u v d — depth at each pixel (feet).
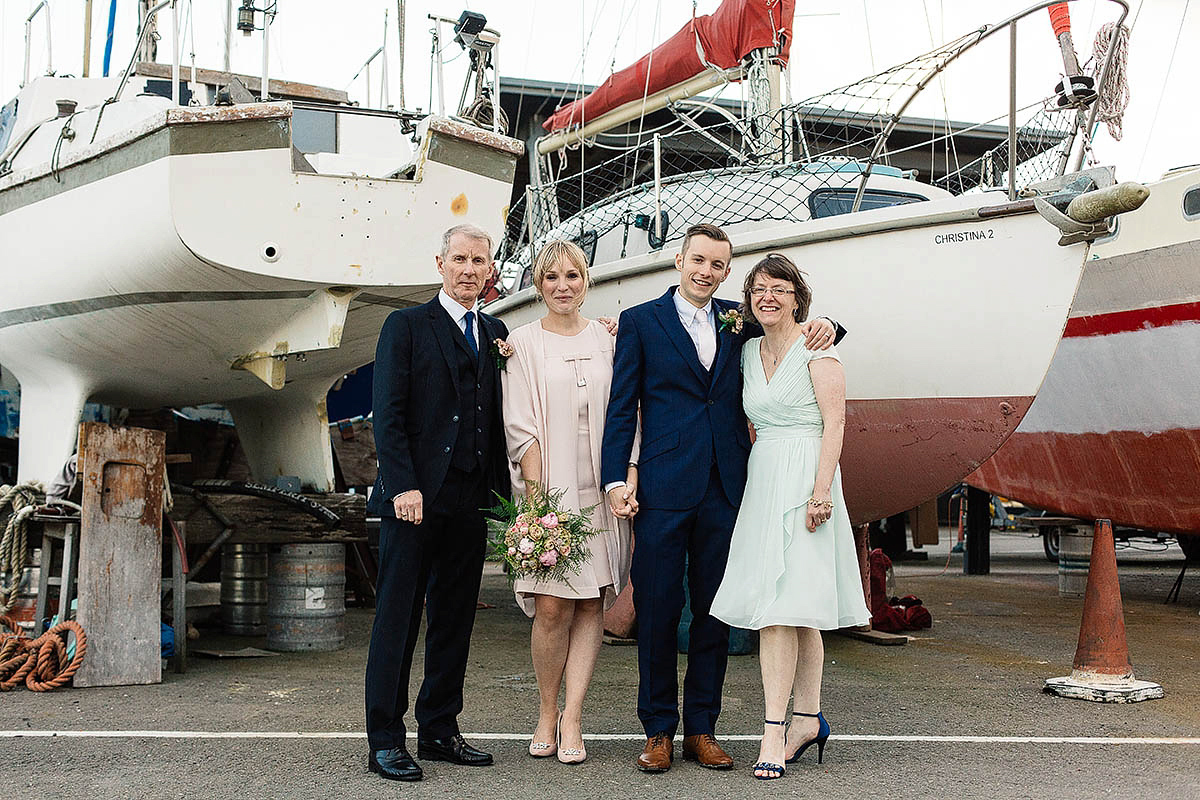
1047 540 38.91
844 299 16.44
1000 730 11.91
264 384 19.07
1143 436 23.44
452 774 10.01
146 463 15.15
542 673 10.63
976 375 15.87
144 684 14.64
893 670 16.02
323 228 14.98
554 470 10.52
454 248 10.67
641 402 10.82
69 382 18.81
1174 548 46.55
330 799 9.14
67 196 16.28
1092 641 14.15
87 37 22.86
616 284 19.10
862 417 17.06
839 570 10.32
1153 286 22.25
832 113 23.00
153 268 15.05
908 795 9.25
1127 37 17.12
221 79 20.62
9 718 12.39
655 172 18.99
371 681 10.06
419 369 10.36
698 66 22.52
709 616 10.56
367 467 29.30
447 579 10.61
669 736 10.31
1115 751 10.89
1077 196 14.47
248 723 12.16
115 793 9.24
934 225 15.72
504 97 35.83
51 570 16.81
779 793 9.34
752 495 10.44
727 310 10.93
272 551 18.17
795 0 21.61
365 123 19.06
